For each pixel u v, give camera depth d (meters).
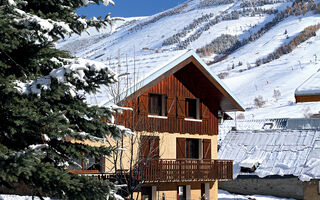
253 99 176.88
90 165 18.38
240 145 35.41
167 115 21.28
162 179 19.52
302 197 30.25
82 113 8.82
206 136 23.45
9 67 8.80
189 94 22.66
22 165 7.37
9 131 8.52
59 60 9.18
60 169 8.94
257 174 31.44
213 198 23.77
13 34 8.11
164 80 21.45
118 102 15.82
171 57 20.81
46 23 7.91
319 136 32.78
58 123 8.07
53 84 8.45
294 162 30.92
